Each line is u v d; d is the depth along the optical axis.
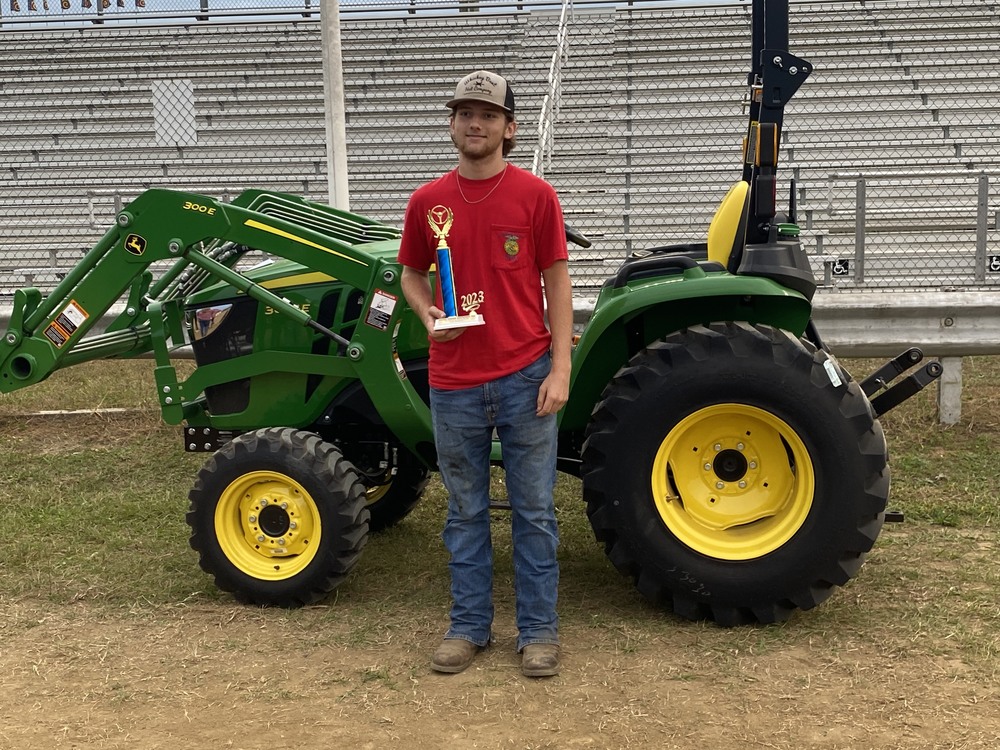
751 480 3.49
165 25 16.36
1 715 2.96
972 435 5.76
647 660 3.21
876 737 2.71
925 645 3.25
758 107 3.72
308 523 3.72
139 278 4.17
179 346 4.25
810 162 12.83
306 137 14.62
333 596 3.85
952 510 4.61
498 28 15.71
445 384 3.09
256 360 3.96
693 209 12.08
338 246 3.74
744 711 2.87
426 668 3.21
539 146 11.45
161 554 4.34
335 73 7.15
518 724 2.84
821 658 3.19
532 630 3.22
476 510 3.23
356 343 3.77
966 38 14.30
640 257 4.05
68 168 14.57
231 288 4.06
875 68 13.98
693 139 13.51
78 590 3.93
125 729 2.86
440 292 3.04
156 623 3.62
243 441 3.72
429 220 3.00
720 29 15.23
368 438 4.19
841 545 3.33
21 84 15.70
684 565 3.41
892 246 10.79
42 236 13.23
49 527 4.68
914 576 3.85
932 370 3.66
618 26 15.54
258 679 3.16
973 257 10.35
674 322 3.62
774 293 3.32
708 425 3.47
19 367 4.09
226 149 14.64
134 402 7.00
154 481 5.51
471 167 2.97
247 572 3.75
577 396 3.73
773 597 3.38
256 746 2.75
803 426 3.32
